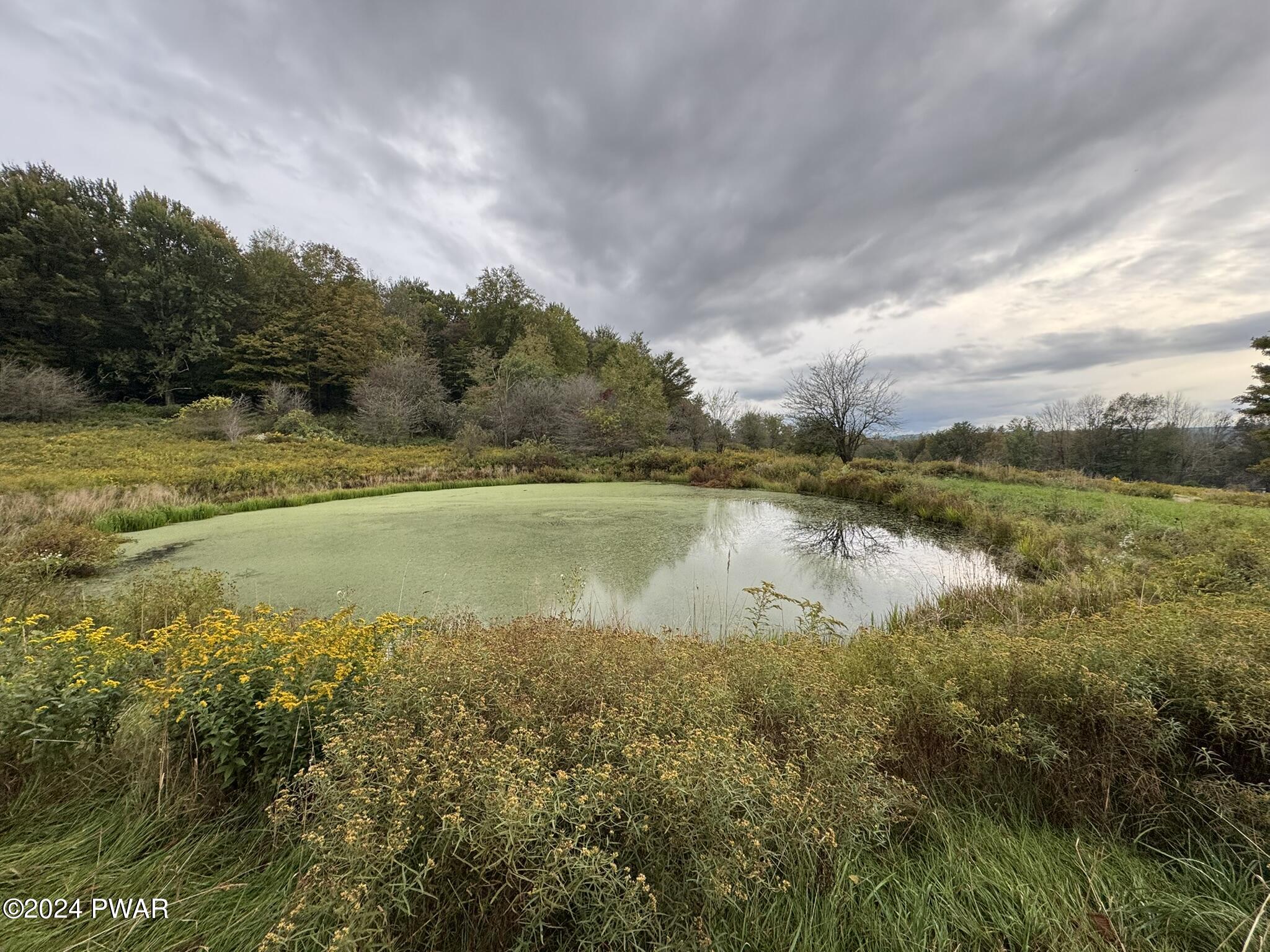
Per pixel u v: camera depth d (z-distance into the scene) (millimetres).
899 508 11703
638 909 1217
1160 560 5719
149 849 1641
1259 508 10906
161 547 7594
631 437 22703
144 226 27109
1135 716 1854
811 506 12039
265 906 1426
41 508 8609
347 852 1224
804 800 1473
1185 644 2105
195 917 1398
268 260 31141
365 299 31031
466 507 11477
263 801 1787
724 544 8273
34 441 16219
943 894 1452
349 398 29500
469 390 26484
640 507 11648
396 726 1693
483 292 37281
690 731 1634
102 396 24375
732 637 3859
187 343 26938
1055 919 1344
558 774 1429
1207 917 1331
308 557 7082
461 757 1566
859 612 5418
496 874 1357
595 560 7066
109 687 2055
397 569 6512
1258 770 1771
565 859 1208
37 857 1560
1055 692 2045
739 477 16062
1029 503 10438
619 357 33219
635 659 2457
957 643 2600
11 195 23469
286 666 1984
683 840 1367
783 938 1321
